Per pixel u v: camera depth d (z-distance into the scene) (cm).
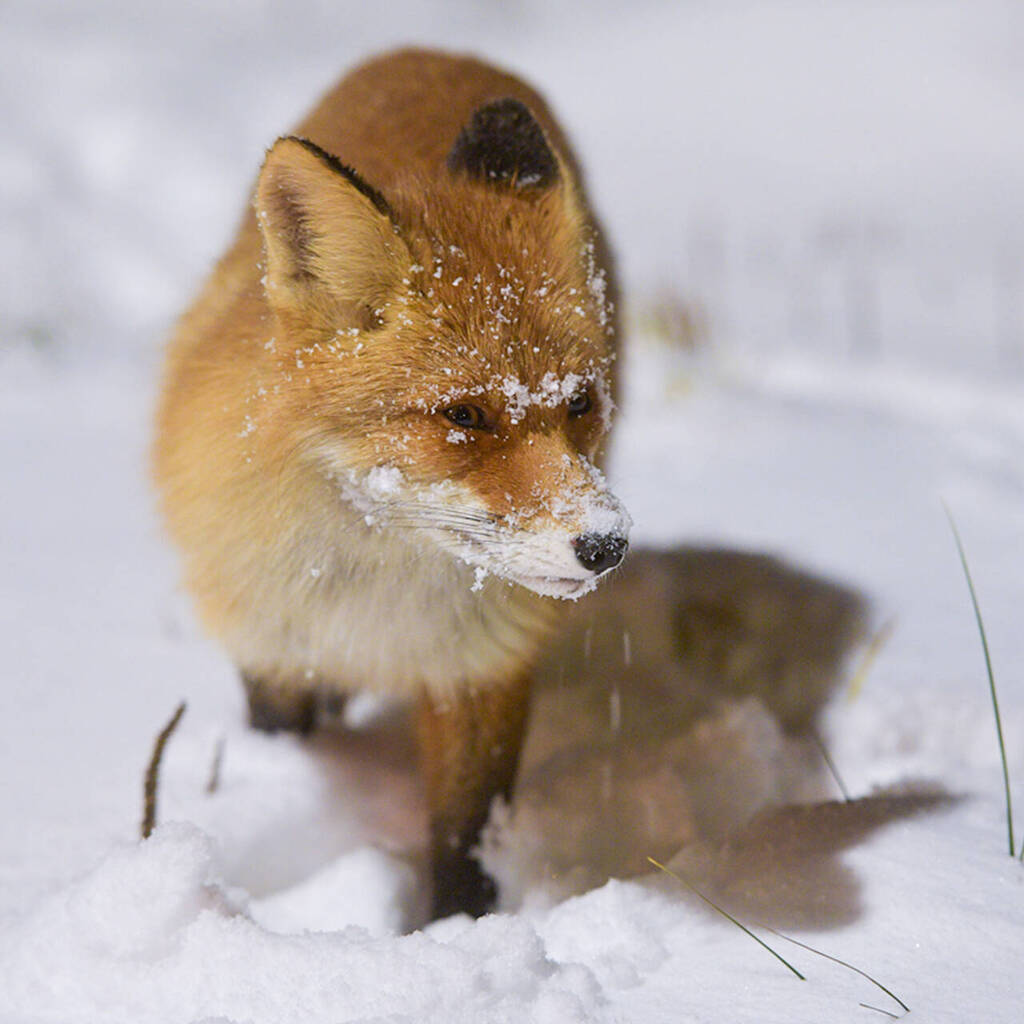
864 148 3016
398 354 569
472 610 637
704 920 505
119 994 455
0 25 3238
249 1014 436
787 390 1667
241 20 3497
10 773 650
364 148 775
